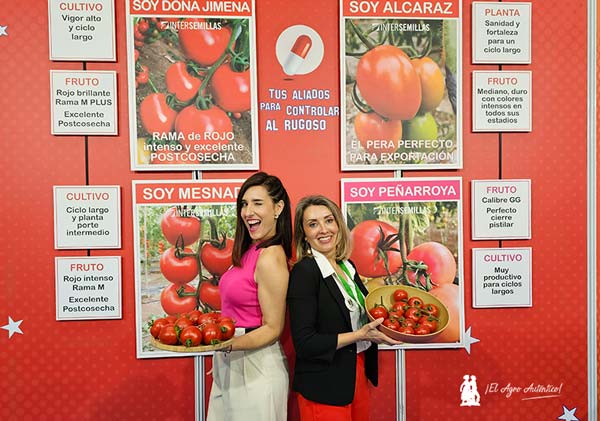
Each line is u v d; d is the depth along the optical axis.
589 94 1.95
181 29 1.83
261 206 1.54
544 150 1.95
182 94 1.83
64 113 1.81
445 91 1.90
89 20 1.81
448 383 1.95
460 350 1.95
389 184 1.90
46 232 1.83
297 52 1.87
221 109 1.84
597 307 1.98
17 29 1.80
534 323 1.97
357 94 1.88
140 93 1.82
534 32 1.93
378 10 1.88
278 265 1.50
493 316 1.96
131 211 1.85
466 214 1.94
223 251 1.86
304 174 1.89
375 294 1.71
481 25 1.91
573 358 1.97
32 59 1.81
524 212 1.94
